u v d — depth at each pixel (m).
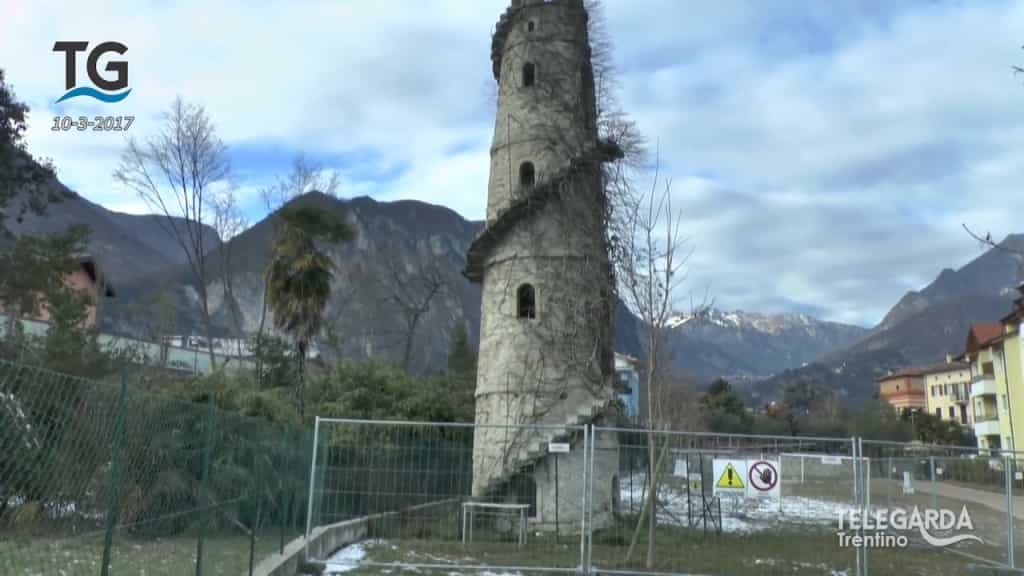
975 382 58.50
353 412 28.78
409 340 57.69
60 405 5.50
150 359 28.92
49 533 5.59
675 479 19.36
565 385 22.27
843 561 15.15
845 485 16.94
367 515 17.47
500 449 22.03
